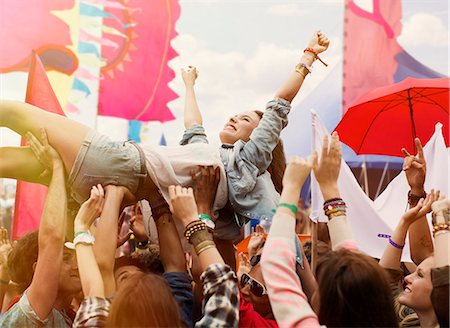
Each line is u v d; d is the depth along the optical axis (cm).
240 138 393
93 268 289
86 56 536
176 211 300
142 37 539
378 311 247
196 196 358
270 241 262
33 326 307
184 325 301
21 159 356
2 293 400
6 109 351
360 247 394
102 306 277
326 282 252
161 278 263
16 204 428
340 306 248
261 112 403
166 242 337
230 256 390
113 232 323
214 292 271
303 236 453
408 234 352
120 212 352
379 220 395
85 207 310
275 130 376
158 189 353
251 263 349
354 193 398
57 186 331
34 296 309
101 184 343
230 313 267
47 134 346
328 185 292
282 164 403
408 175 355
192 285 354
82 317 274
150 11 541
